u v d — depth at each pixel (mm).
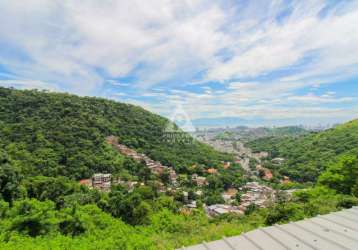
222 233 11609
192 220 19000
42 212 15117
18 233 13031
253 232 8773
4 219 15438
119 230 14984
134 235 12984
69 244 11898
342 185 19609
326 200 15031
